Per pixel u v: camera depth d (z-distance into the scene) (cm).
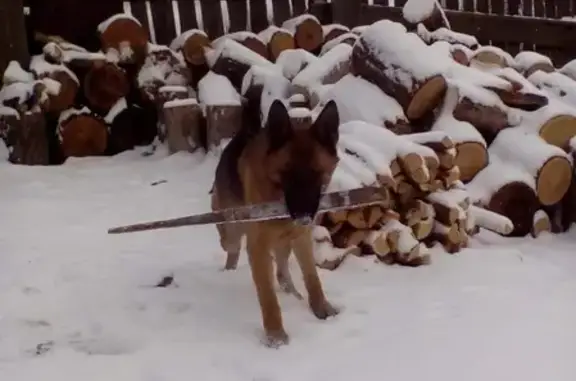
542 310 411
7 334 401
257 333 394
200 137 805
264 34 902
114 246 546
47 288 468
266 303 386
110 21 841
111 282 476
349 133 549
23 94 771
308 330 395
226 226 474
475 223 544
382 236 499
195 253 532
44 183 711
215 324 408
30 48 862
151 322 413
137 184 712
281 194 384
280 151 374
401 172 513
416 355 356
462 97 609
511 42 1025
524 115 636
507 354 351
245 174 403
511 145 609
